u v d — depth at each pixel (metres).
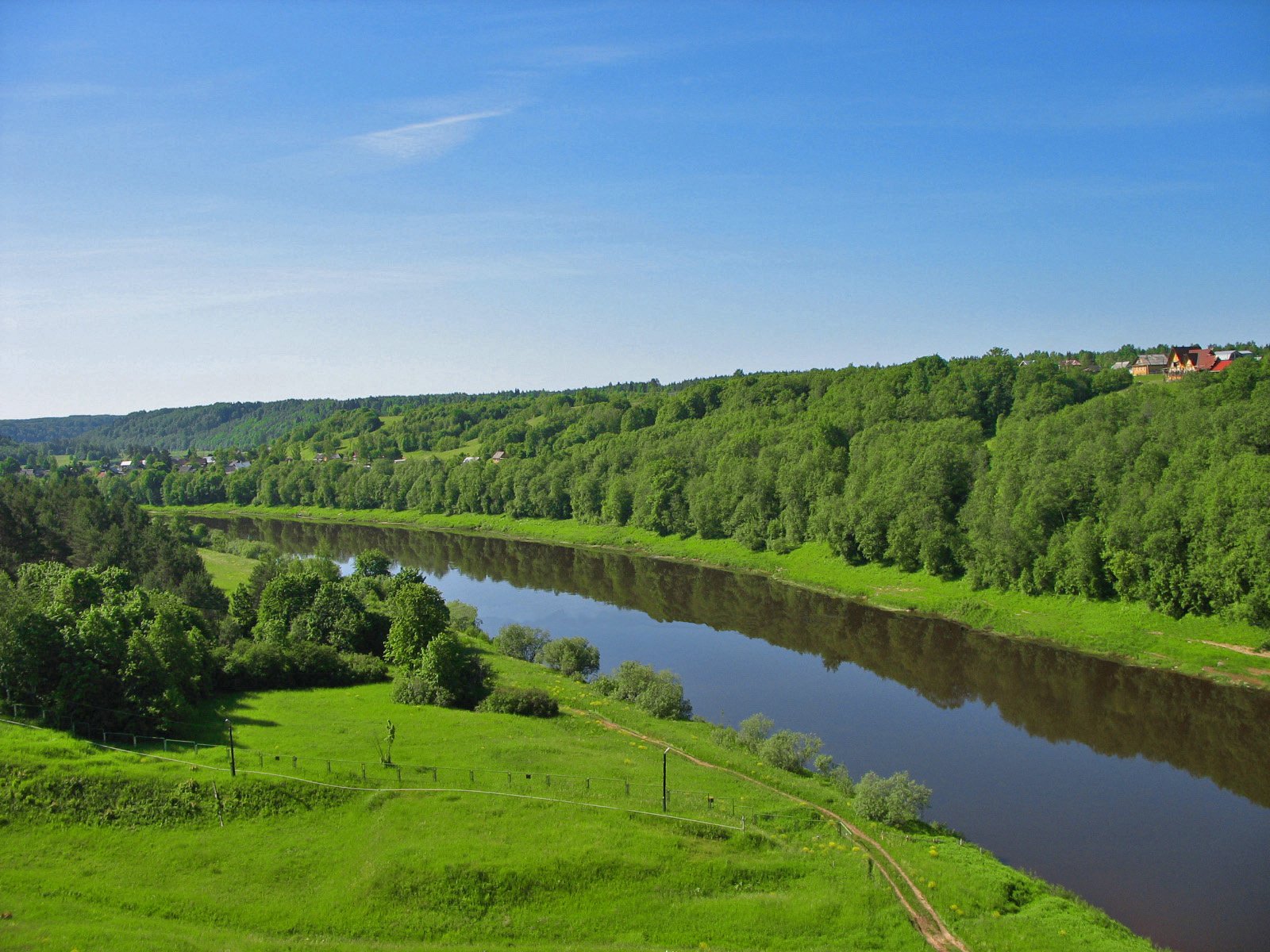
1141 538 86.38
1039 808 52.34
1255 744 62.09
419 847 40.78
